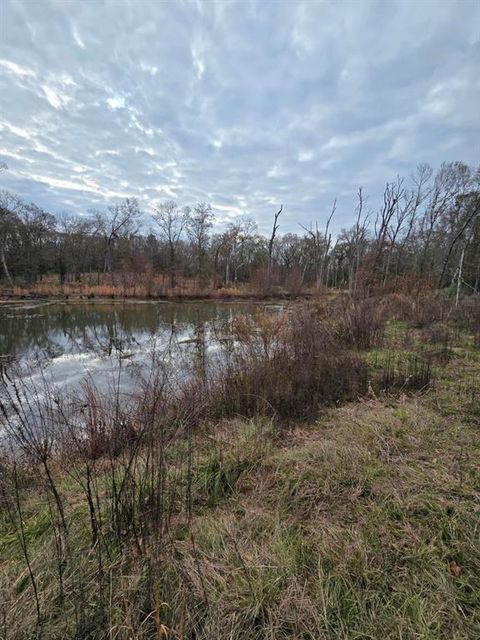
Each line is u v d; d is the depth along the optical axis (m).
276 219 36.00
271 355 5.70
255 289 31.62
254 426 3.60
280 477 2.66
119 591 1.58
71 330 14.29
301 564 1.85
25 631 1.43
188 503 2.26
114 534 1.94
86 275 40.47
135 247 42.22
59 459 2.92
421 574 1.74
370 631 1.49
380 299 11.90
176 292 30.23
